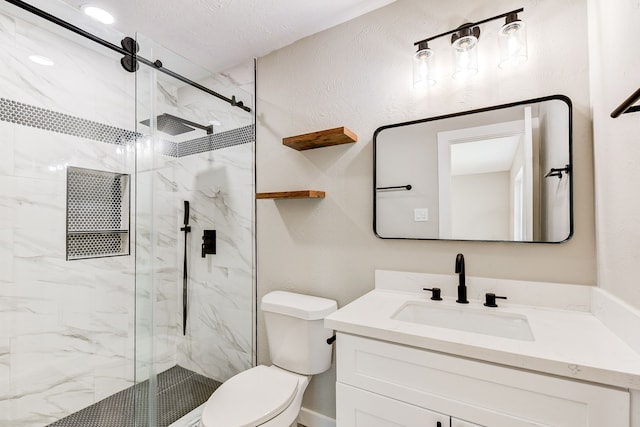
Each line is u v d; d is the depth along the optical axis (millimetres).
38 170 1658
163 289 2027
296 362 1523
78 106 1825
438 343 890
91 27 1507
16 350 1565
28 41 1619
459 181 1320
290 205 1805
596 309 1053
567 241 1128
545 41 1176
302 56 1784
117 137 2016
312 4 1503
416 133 1419
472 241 1295
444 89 1369
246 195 1953
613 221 929
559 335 914
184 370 2092
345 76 1633
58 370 1718
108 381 1938
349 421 1054
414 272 1421
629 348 814
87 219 1876
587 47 1109
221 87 1875
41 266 1663
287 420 1271
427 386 920
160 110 1632
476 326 1200
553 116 1150
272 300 1624
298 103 1794
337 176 1647
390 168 1477
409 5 1458
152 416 1538
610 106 932
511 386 811
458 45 1259
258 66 1969
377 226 1505
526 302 1188
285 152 1832
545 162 1159
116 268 1998
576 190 1117
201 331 2074
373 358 1014
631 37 789
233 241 1993
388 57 1509
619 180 886
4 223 1536
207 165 1964
